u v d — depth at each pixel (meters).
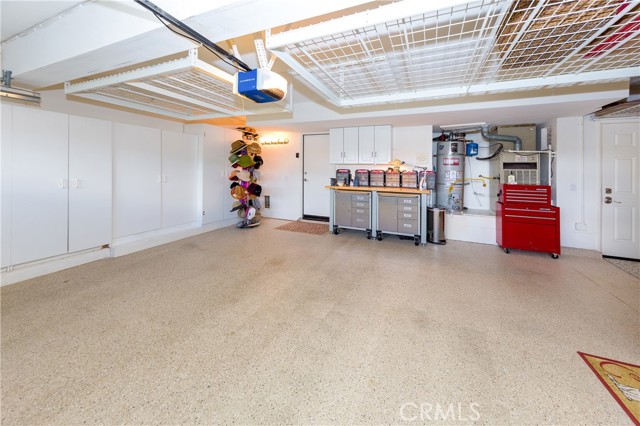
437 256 3.99
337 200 5.31
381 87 3.03
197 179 5.41
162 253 4.07
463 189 5.25
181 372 1.63
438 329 2.10
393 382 1.57
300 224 6.27
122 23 1.90
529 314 2.32
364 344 1.92
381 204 4.88
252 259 3.83
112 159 3.88
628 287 2.87
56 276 3.10
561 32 1.79
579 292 2.75
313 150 6.53
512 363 1.72
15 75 2.71
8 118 2.80
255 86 1.88
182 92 3.46
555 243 3.86
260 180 7.07
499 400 1.44
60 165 3.23
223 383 1.55
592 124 3.93
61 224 3.27
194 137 5.33
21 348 1.82
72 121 3.33
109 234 3.81
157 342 1.92
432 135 5.27
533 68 2.50
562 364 1.70
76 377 1.57
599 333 2.03
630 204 3.81
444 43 2.20
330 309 2.42
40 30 2.38
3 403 1.38
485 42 2.08
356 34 1.92
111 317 2.24
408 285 2.95
